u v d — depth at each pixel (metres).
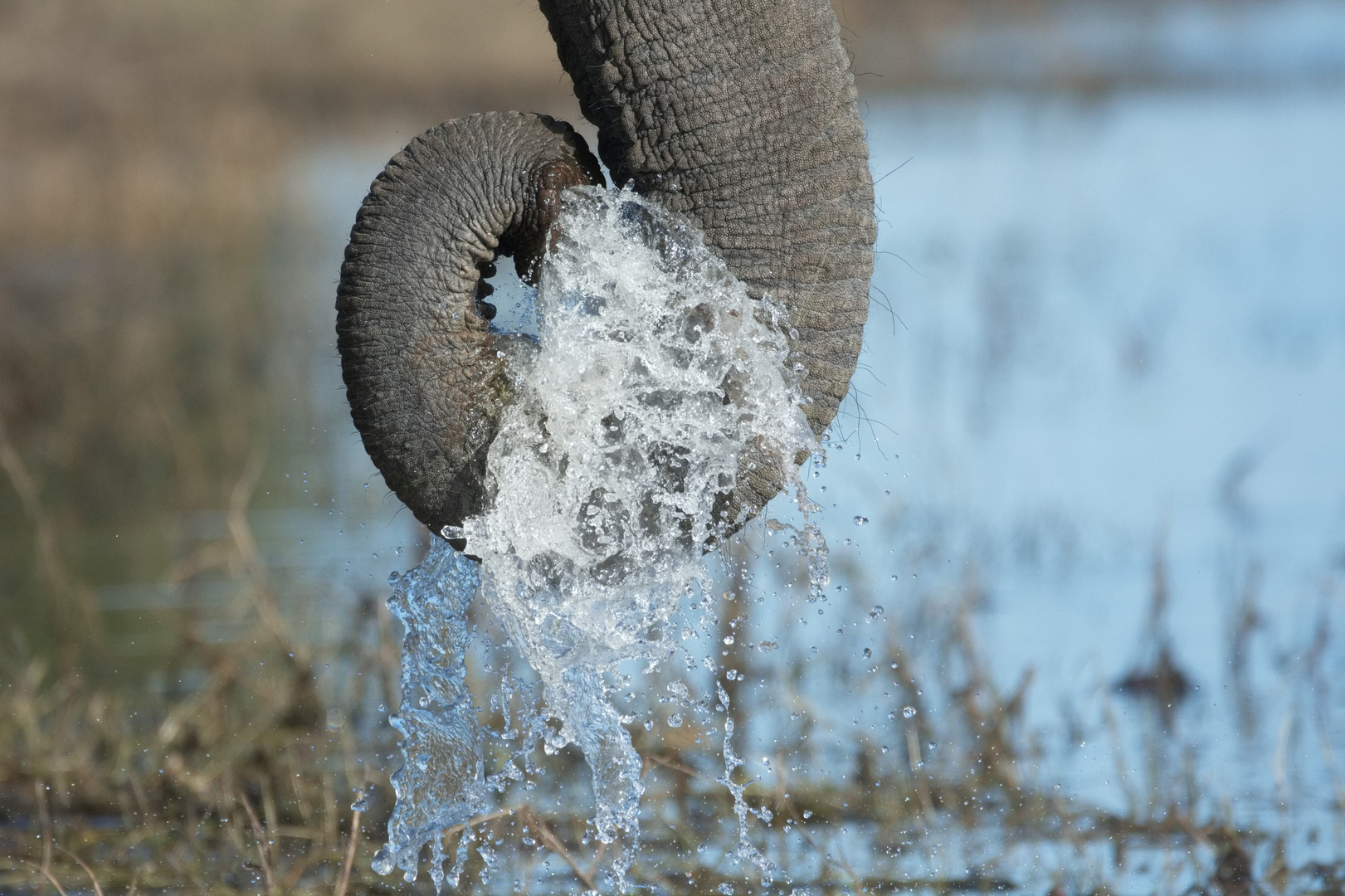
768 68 13.59
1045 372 42.28
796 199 13.58
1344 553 28.61
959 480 32.66
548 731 16.45
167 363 42.53
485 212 13.59
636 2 13.64
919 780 20.12
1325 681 23.70
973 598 25.84
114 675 23.84
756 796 20.47
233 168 68.06
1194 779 20.06
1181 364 42.88
